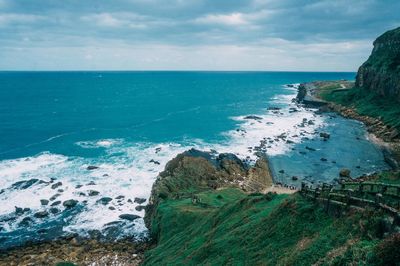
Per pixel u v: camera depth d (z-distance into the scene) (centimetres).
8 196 6456
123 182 7181
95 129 12581
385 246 1742
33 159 8756
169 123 13675
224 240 3344
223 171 7394
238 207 4169
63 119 14512
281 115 14700
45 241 5075
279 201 3806
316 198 2884
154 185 6562
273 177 7344
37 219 5716
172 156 8944
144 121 14212
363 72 15550
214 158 8138
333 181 6969
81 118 14825
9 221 5634
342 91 16912
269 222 3127
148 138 11106
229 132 11650
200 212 4884
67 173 7694
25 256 4641
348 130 11200
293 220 2875
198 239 3878
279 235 2862
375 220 2109
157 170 7888
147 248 4844
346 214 2433
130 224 5625
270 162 8225
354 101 14575
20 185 6912
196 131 12031
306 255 2322
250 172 7506
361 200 2372
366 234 2095
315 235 2523
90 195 6562
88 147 9988
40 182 7038
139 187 6944
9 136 11256
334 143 9762
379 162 8144
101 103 19788
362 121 12156
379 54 15150
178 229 4666
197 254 3412
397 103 11938
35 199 6375
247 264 2773
